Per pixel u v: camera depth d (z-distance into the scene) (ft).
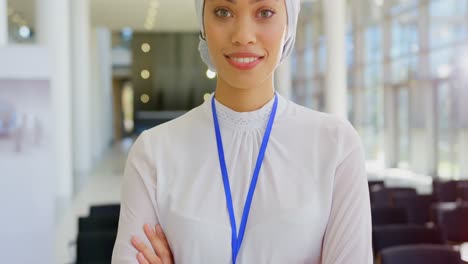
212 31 3.80
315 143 3.92
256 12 3.76
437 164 45.80
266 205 3.71
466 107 40.29
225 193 3.81
